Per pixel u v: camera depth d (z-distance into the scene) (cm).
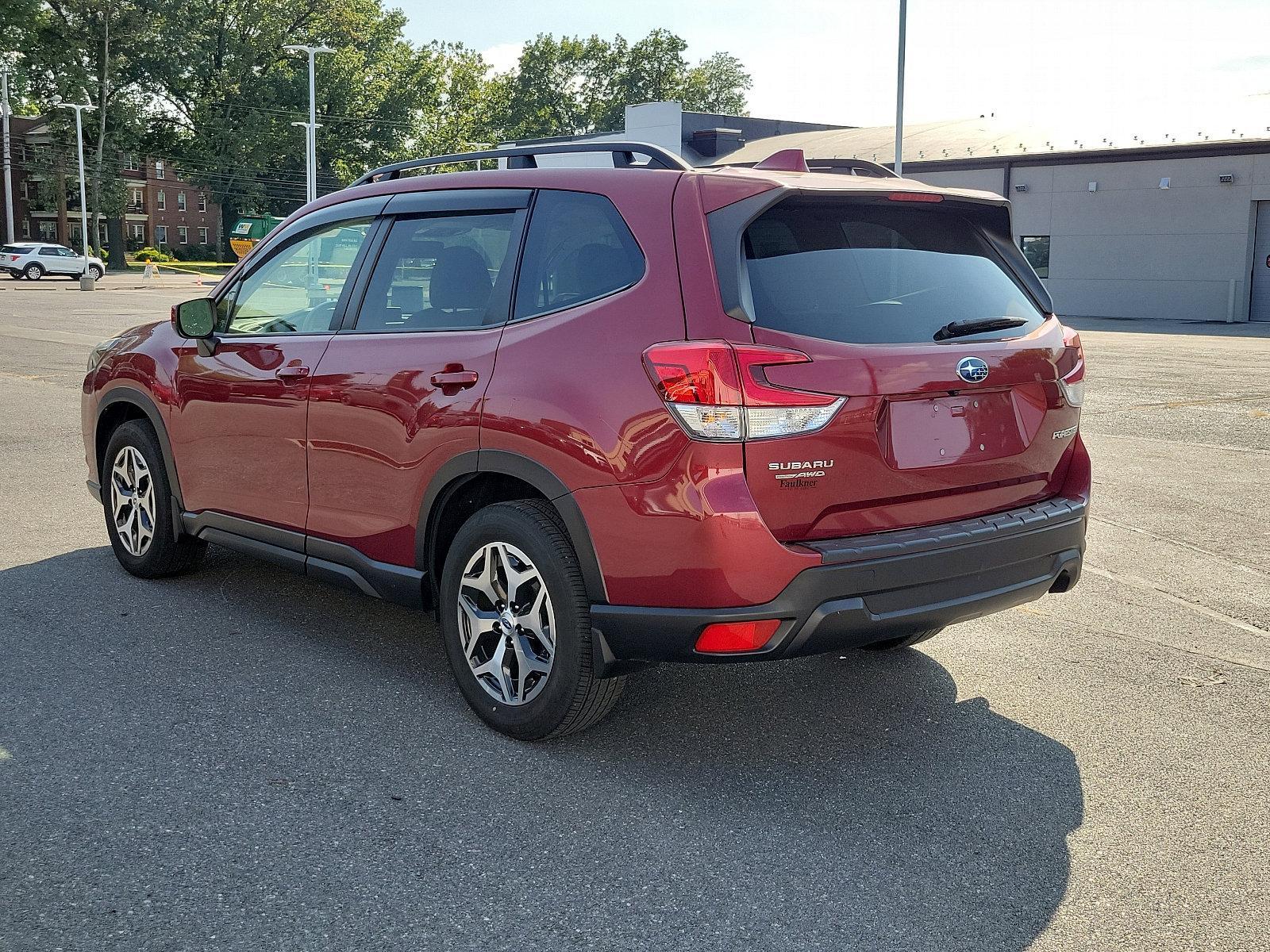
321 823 321
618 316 348
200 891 284
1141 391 1416
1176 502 776
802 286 342
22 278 5269
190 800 332
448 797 339
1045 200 3450
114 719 390
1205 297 3178
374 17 8250
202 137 7525
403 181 445
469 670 391
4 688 414
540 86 10181
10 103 7100
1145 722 408
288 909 277
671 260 343
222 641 470
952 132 3975
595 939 268
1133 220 3281
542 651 374
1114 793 351
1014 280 401
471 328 393
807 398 327
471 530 383
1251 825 331
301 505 451
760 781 355
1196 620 530
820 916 280
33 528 652
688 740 385
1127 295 3325
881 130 4334
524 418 359
